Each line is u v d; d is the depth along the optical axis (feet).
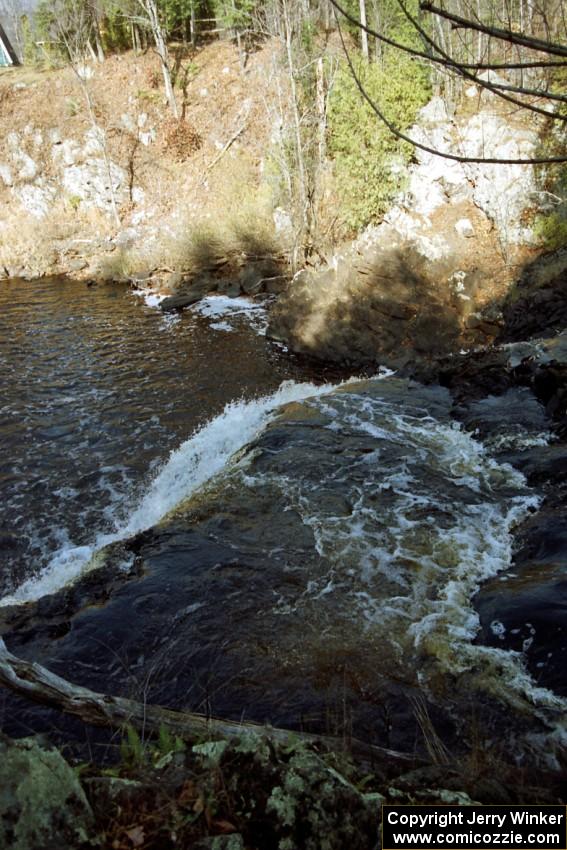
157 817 6.27
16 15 108.78
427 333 49.06
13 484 32.30
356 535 19.33
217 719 9.12
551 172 50.44
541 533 18.47
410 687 13.43
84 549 26.76
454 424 27.32
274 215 67.56
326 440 25.93
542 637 14.34
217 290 66.08
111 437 37.09
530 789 8.34
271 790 6.68
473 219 53.16
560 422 25.11
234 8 83.82
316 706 12.96
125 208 87.25
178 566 18.29
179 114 86.89
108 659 14.90
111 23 99.40
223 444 30.78
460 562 17.90
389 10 59.88
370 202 56.08
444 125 53.72
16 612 17.35
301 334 51.34
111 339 53.98
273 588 17.17
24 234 83.51
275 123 68.33
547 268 47.16
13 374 46.68
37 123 88.28
